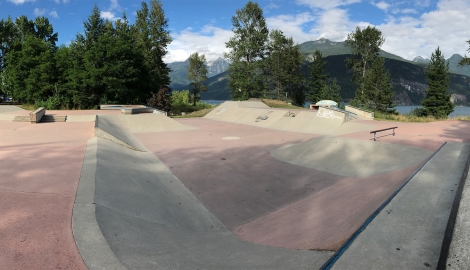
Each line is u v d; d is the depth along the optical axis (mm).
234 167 11008
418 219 3939
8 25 40781
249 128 22312
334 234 5000
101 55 31266
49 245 3842
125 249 4020
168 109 35031
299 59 49469
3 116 18812
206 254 4551
